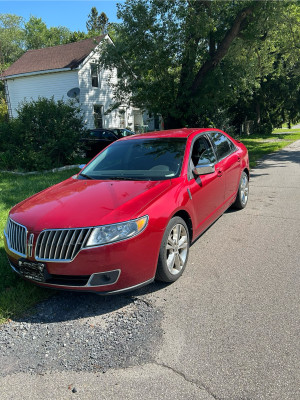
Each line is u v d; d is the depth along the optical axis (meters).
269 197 7.44
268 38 16.53
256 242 4.82
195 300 3.36
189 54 13.64
